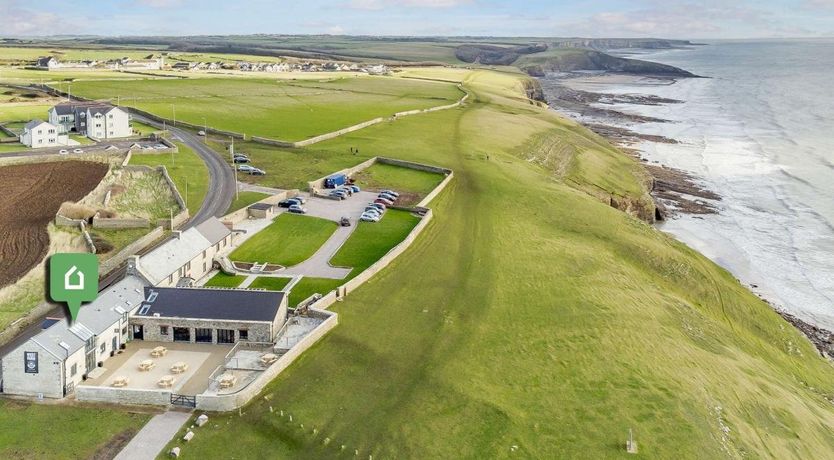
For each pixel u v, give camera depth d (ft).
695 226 432.66
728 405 197.16
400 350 208.54
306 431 167.84
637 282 284.41
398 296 246.47
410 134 545.03
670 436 173.88
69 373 178.40
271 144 477.36
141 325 207.62
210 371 190.39
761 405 204.03
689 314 265.34
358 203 355.56
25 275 244.83
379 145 491.31
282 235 303.68
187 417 171.01
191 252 250.98
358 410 177.47
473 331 224.12
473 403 182.91
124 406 174.70
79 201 329.93
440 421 174.70
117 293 210.79
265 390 183.21
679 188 517.96
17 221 301.43
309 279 254.47
